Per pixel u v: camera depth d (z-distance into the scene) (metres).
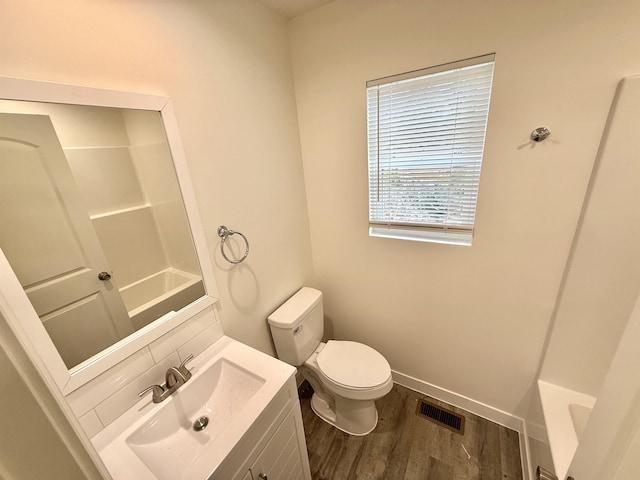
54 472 0.28
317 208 1.80
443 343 1.67
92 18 0.77
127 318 0.94
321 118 1.56
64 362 0.79
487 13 1.04
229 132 1.22
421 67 1.22
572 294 1.19
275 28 1.39
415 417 1.73
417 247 1.53
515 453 1.49
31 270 0.73
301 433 1.20
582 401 1.28
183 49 1.01
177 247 1.07
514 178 1.18
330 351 1.67
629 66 0.90
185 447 0.96
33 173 0.72
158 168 0.98
